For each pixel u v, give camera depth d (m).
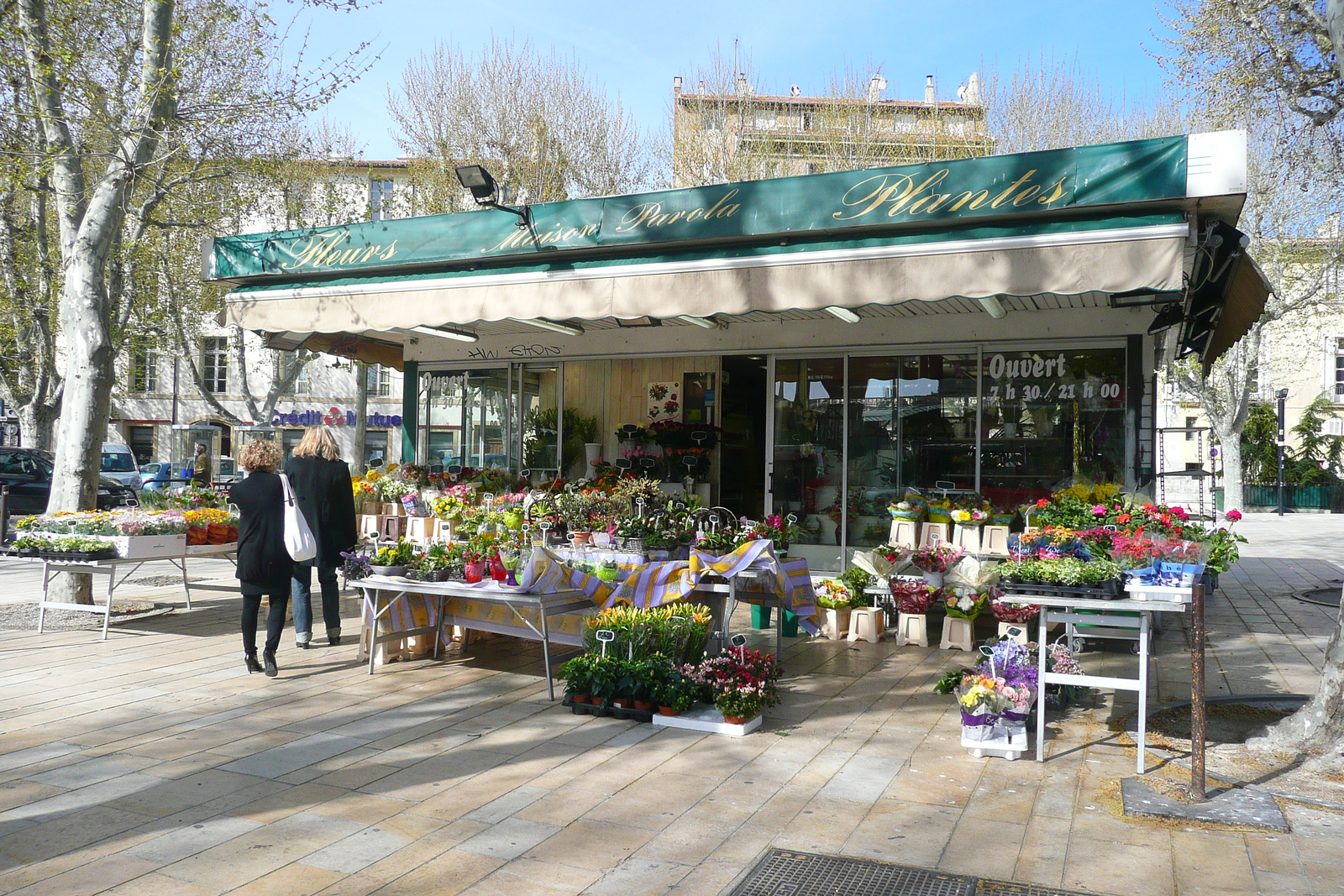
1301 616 9.98
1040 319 10.12
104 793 4.23
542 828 3.89
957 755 4.98
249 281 10.08
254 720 5.47
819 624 8.40
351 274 9.39
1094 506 8.23
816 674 6.91
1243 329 9.08
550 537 8.37
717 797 4.30
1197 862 3.59
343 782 4.43
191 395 36.91
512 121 20.78
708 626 6.47
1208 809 4.11
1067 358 10.02
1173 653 7.96
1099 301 9.38
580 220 8.20
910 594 7.92
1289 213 20.33
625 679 5.56
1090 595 4.80
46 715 5.49
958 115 23.16
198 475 25.20
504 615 6.87
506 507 9.46
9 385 21.72
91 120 9.45
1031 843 3.79
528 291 8.27
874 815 4.09
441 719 5.57
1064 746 5.18
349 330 9.15
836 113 23.00
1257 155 19.61
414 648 7.30
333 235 9.38
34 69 9.01
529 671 6.88
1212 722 5.72
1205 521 9.71
